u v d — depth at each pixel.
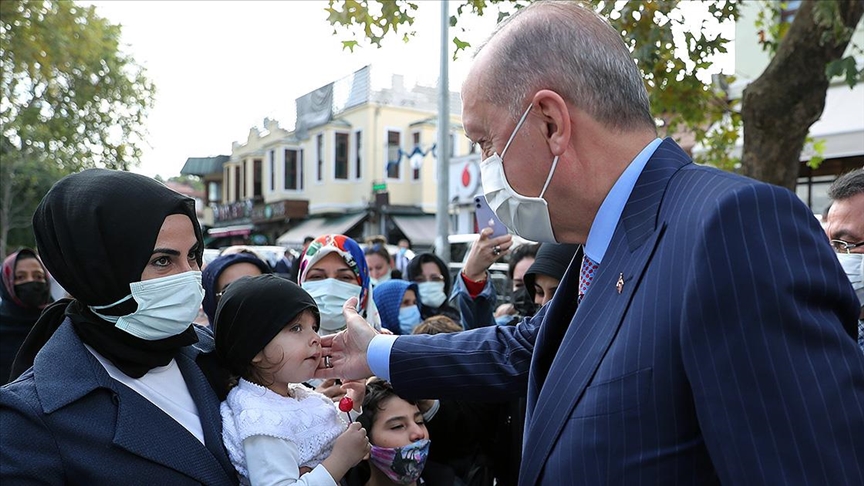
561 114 1.23
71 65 12.53
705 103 5.30
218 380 1.73
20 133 16.20
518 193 1.35
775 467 0.90
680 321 1.02
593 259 1.33
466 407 2.46
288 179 23.33
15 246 25.86
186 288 1.52
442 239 9.43
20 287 3.61
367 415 2.16
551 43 1.26
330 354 2.00
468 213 15.34
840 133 6.31
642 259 1.15
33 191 22.23
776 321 0.93
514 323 3.20
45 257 1.48
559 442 1.17
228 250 3.19
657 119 5.74
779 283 0.93
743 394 0.93
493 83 1.32
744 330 0.94
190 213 1.59
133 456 1.36
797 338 0.92
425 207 19.75
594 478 1.08
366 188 19.92
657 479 1.03
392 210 19.38
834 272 0.97
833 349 0.93
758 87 4.43
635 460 1.05
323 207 21.28
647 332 1.07
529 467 1.24
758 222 0.98
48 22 9.27
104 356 1.49
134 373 1.49
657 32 3.94
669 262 1.08
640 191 1.23
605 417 1.09
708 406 0.96
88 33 10.52
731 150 6.47
